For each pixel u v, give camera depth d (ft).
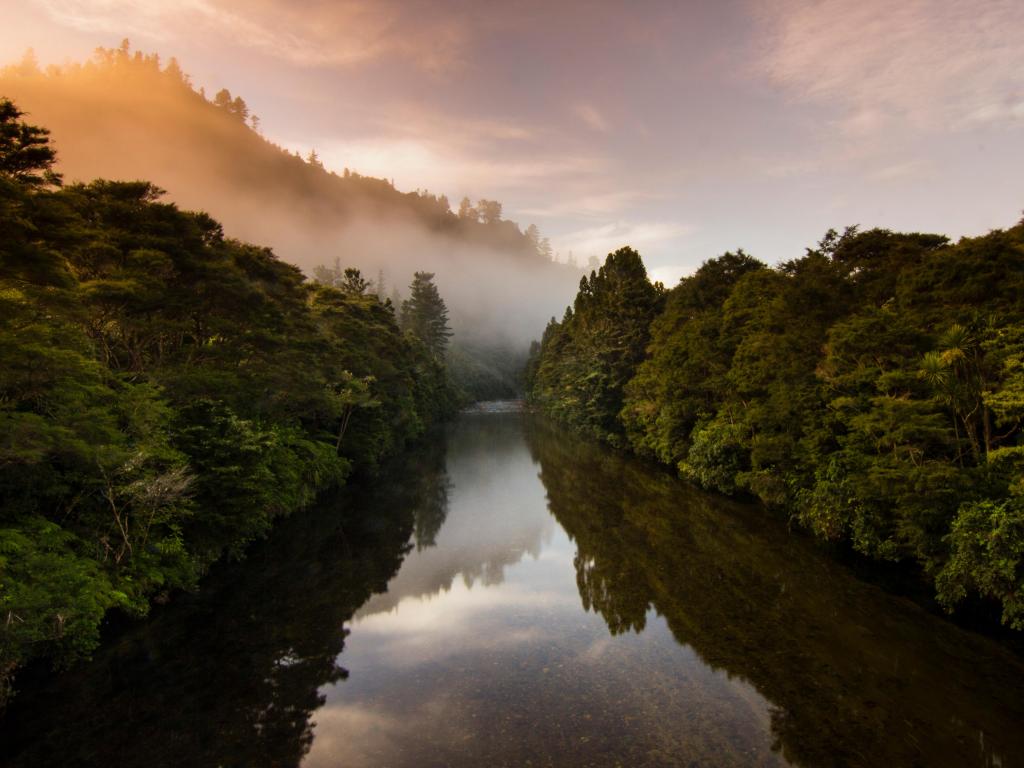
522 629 50.80
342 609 55.93
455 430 250.37
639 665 43.32
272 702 38.42
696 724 35.06
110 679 41.50
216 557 65.41
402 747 32.96
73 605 39.75
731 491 100.07
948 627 49.06
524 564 70.23
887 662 42.91
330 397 111.96
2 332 39.78
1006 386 47.16
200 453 62.59
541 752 32.24
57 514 48.39
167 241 70.38
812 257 96.48
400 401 172.86
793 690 39.17
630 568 66.74
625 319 184.55
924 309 60.54
